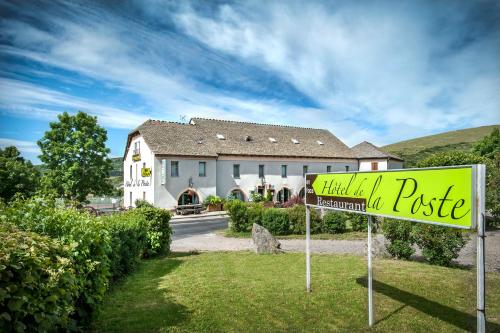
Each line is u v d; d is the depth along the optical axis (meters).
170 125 33.06
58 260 3.48
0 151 30.94
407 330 4.93
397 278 7.62
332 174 5.96
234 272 8.46
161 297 6.34
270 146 36.81
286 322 5.19
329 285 7.10
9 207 4.77
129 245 8.35
